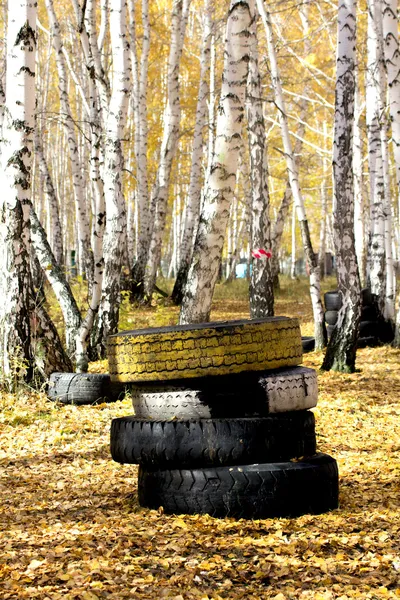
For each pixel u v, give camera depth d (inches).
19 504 267.7
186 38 1482.5
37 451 353.1
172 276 2016.5
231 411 253.4
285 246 2741.1
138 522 239.6
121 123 598.9
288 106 1520.7
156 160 1621.6
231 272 1731.1
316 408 464.4
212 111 1118.4
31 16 457.1
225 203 408.2
